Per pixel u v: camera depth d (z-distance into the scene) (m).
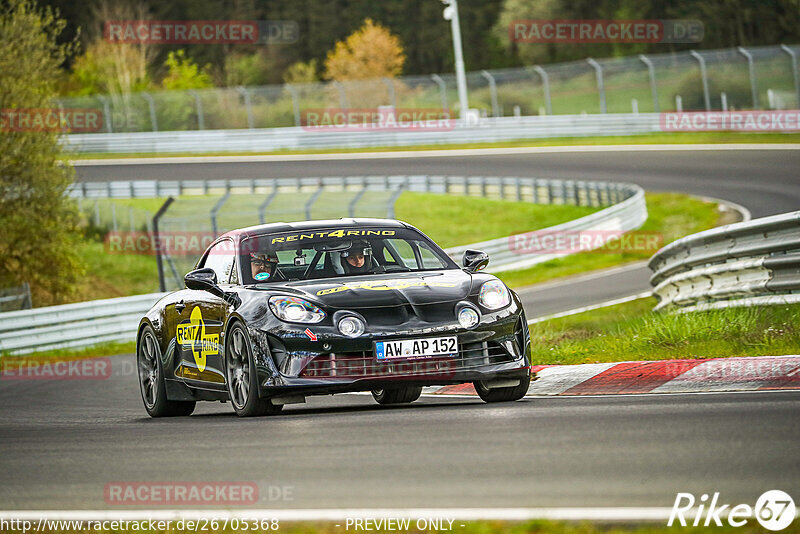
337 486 15.75
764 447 16.66
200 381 28.25
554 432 19.34
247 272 27.59
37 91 98.81
